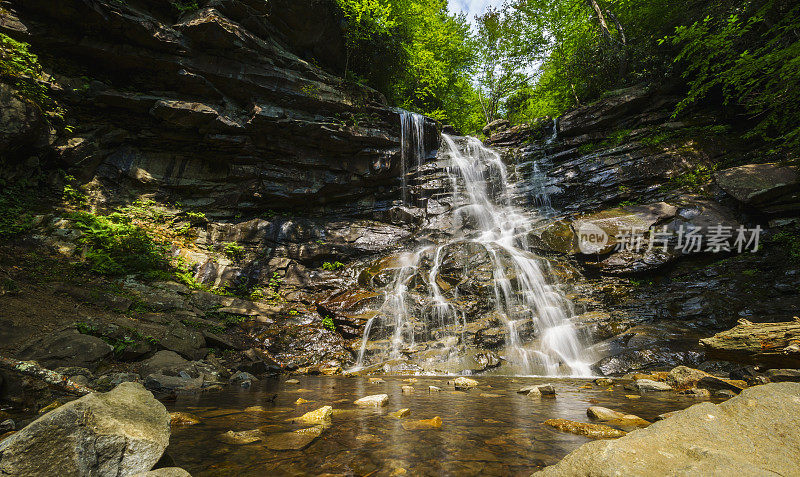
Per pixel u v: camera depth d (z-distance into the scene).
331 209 14.53
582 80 19.09
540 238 12.02
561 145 16.09
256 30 12.31
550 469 1.74
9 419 2.92
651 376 5.79
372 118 14.20
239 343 8.15
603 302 9.34
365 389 5.20
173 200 11.96
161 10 11.20
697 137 12.91
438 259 11.75
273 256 12.09
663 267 9.99
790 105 10.09
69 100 10.25
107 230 8.86
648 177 12.66
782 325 5.02
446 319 9.16
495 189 15.68
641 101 14.88
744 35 11.45
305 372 7.56
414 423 3.08
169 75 11.02
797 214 9.62
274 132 12.41
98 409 1.83
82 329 5.74
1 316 5.33
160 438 1.93
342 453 2.31
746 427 1.78
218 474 1.96
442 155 16.72
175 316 7.93
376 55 16.20
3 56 8.80
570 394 4.64
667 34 15.18
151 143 11.70
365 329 8.88
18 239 7.96
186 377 5.66
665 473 1.47
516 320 8.93
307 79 12.84
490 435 2.70
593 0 18.47
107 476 1.65
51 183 9.90
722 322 7.81
